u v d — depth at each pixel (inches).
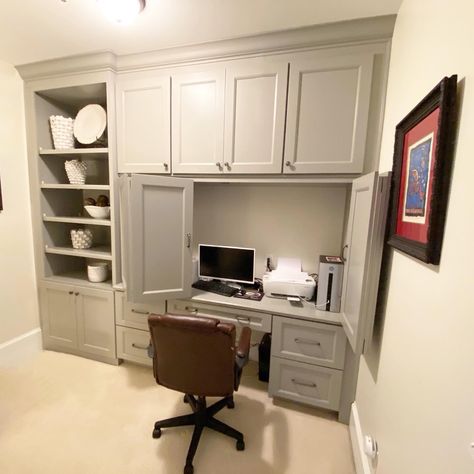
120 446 60.2
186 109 73.3
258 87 67.4
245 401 75.2
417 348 34.2
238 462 57.5
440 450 27.0
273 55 65.5
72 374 84.0
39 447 59.5
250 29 62.8
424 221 33.6
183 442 61.7
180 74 72.6
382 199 46.3
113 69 76.7
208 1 53.6
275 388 73.0
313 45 62.7
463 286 25.1
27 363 89.0
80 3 54.9
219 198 93.7
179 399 74.5
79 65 77.1
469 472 22.4
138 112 77.1
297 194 86.7
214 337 50.8
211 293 80.9
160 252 74.6
